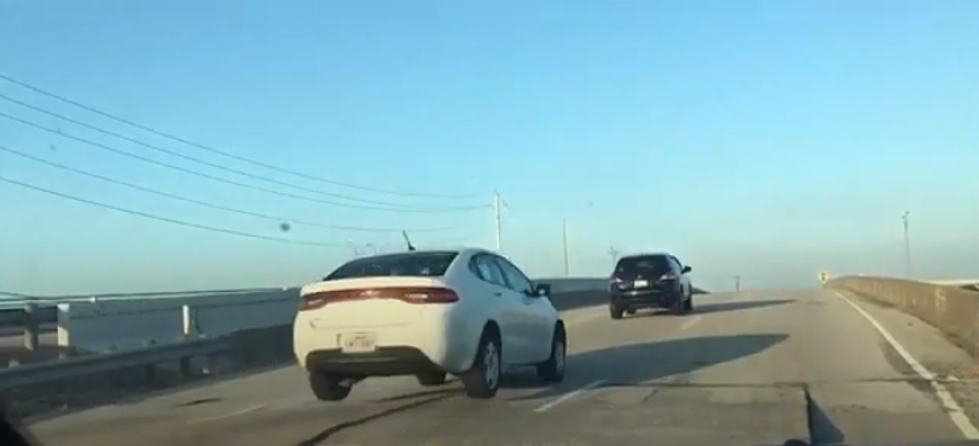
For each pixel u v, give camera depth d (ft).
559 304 142.41
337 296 41.04
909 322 85.66
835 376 48.85
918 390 43.57
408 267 42.57
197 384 58.59
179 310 77.05
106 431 40.19
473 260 44.45
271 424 39.83
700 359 58.54
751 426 35.19
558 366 50.42
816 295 153.07
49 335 81.35
